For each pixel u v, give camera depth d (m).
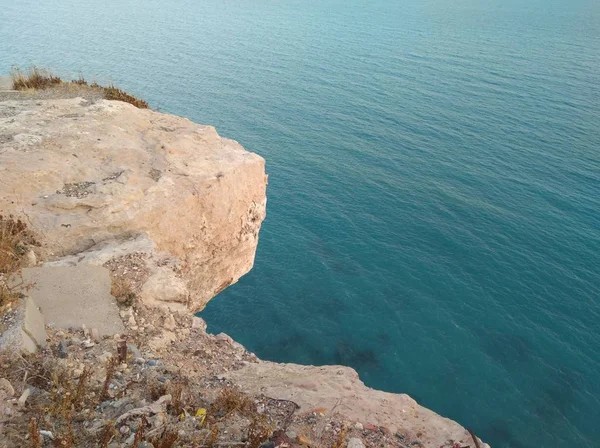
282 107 68.12
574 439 25.14
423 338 31.14
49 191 12.30
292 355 29.80
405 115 66.94
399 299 34.31
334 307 33.47
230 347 10.48
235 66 86.88
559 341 31.12
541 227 42.53
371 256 38.53
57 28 105.44
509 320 32.66
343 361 29.45
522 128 63.34
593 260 38.62
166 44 99.75
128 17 127.69
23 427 6.20
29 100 17.59
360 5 187.38
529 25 155.62
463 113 68.12
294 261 37.59
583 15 187.88
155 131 16.58
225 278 16.81
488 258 38.59
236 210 15.91
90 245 11.83
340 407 8.11
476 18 166.62
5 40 89.94
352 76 84.25
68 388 7.05
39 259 10.77
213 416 7.21
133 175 13.55
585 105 72.50
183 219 13.94
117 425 6.52
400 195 46.97
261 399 8.11
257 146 55.78
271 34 118.81
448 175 51.09
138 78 75.62
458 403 27.00
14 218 11.28
